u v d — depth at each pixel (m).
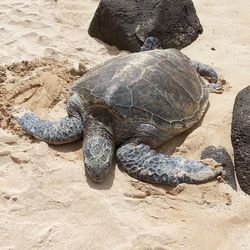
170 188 2.65
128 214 2.50
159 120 2.80
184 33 3.92
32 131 2.89
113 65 2.98
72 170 2.71
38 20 4.11
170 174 2.64
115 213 2.50
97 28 3.91
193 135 2.90
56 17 4.17
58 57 3.67
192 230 2.45
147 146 2.79
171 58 3.11
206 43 3.97
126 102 2.76
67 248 2.34
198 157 2.83
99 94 2.79
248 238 2.43
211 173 2.66
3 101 3.13
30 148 2.83
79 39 3.93
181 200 2.59
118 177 2.69
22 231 2.40
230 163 2.76
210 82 3.42
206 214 2.53
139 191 2.62
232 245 2.39
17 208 2.51
